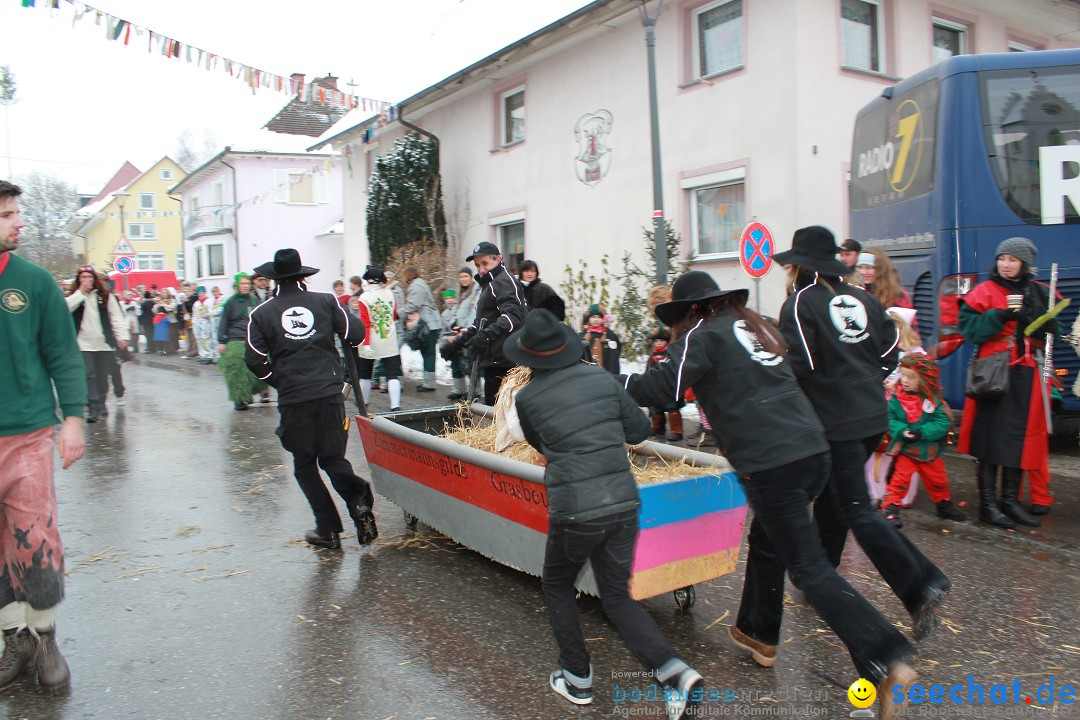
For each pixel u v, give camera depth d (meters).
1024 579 4.65
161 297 24.00
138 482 7.12
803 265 3.68
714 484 4.04
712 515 4.06
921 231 7.75
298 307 5.04
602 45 14.05
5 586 3.55
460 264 18.17
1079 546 5.17
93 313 10.44
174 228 51.19
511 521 4.36
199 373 17.19
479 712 3.29
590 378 3.35
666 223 12.34
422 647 3.88
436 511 5.08
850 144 11.48
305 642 3.94
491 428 5.52
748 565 3.66
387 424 5.36
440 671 3.63
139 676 3.61
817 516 3.96
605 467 3.21
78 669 3.69
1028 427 5.44
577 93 14.70
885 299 5.57
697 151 12.45
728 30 12.09
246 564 5.03
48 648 3.46
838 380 3.63
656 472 4.26
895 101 8.41
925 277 7.71
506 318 7.13
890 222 8.45
